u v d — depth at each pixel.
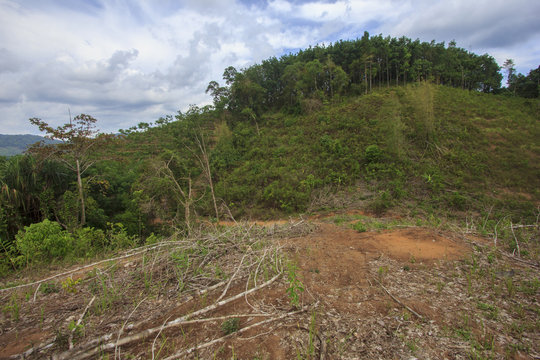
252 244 5.21
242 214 18.33
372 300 3.10
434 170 17.78
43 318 3.01
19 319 3.03
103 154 19.23
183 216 15.56
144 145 31.05
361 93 37.94
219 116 36.34
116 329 2.68
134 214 15.27
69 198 12.77
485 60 46.44
